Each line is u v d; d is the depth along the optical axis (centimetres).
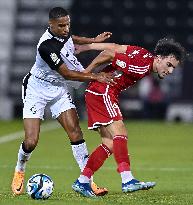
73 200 1922
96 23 6744
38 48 1998
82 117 5788
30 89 2091
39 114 2080
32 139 2059
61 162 3112
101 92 2005
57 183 2430
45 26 6750
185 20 6781
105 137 2039
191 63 5834
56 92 2091
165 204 1881
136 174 2705
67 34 2014
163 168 2914
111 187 2322
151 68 1997
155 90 5903
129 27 6750
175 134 4741
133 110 5956
